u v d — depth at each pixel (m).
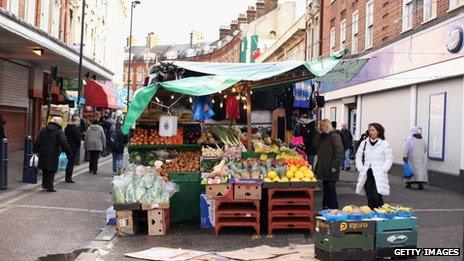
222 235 9.17
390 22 19.98
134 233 9.11
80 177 16.86
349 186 15.66
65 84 30.97
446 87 15.67
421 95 17.45
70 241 8.41
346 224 7.07
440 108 15.90
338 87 26.08
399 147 19.17
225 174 9.19
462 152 14.38
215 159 10.20
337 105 26.86
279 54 44.09
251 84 12.08
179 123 12.12
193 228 9.80
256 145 11.25
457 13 14.61
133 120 9.75
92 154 18.08
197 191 10.22
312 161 15.03
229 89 12.16
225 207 9.38
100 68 28.16
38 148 13.13
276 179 9.20
